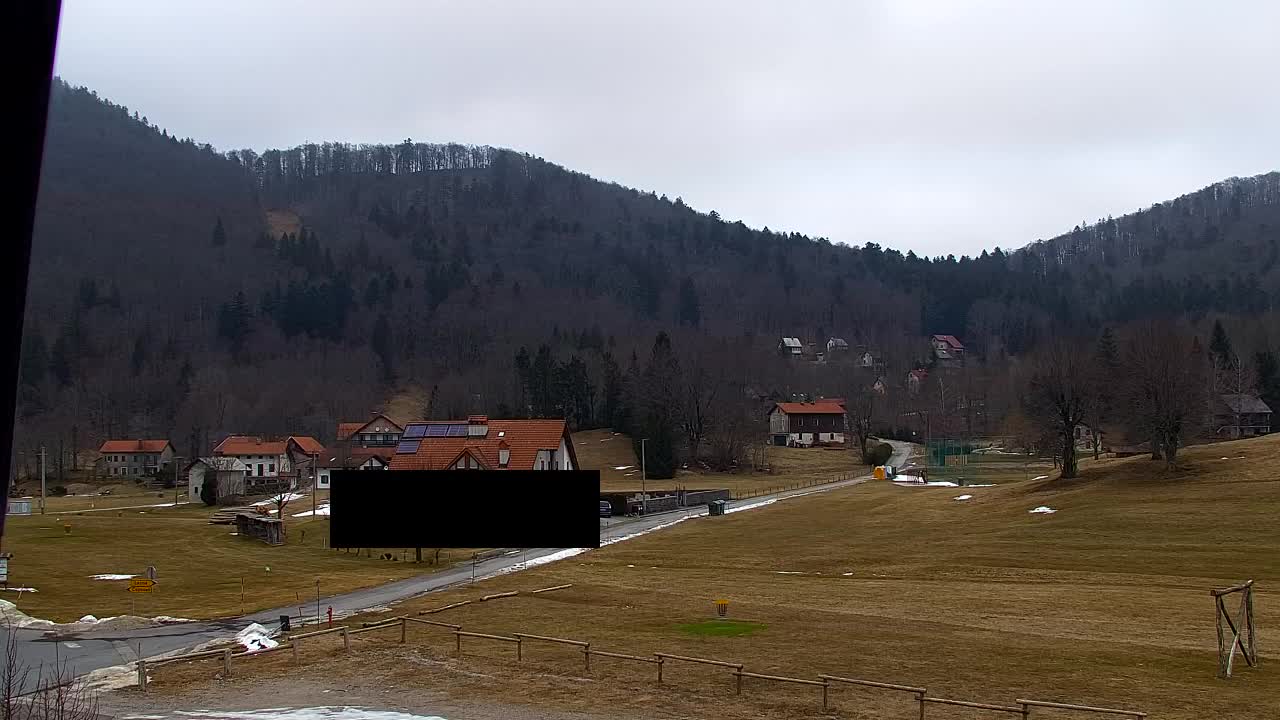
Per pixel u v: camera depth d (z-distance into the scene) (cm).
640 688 2678
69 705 2444
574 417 15325
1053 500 6500
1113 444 13012
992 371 19300
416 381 19175
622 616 3806
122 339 18025
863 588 4491
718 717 2398
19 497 11362
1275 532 4962
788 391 18112
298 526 7631
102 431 15175
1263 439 7594
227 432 15325
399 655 3120
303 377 17762
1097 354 8156
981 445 15012
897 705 2475
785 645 3206
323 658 3092
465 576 5103
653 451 11869
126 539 6838
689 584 4712
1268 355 13050
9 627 3516
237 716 2456
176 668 2978
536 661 3023
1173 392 6781
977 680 2700
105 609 4144
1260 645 3089
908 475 10975
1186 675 2714
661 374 13262
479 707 2520
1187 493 6022
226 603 4319
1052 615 3681
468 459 7981
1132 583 4319
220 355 18688
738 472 12512
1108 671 2775
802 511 7900
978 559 5112
